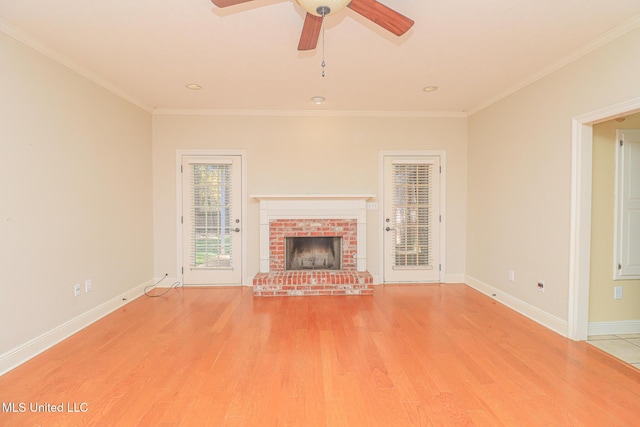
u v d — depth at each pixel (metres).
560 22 2.35
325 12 1.73
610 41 2.51
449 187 4.81
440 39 2.60
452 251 4.86
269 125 4.67
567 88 2.94
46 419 1.86
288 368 2.42
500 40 2.62
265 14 2.25
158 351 2.69
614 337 2.98
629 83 2.37
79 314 3.15
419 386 2.19
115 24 2.37
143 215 4.36
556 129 3.08
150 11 2.21
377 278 4.81
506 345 2.80
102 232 3.50
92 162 3.33
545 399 2.04
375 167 4.76
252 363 2.49
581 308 2.89
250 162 4.67
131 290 4.07
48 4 2.12
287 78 3.41
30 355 2.58
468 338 2.94
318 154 4.71
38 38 2.56
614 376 2.31
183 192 4.65
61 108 2.90
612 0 2.08
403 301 4.02
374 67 3.14
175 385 2.20
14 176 2.45
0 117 2.33
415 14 2.24
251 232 4.71
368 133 4.73
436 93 3.91
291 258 4.88
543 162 3.25
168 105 4.39
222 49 2.76
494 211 4.12
